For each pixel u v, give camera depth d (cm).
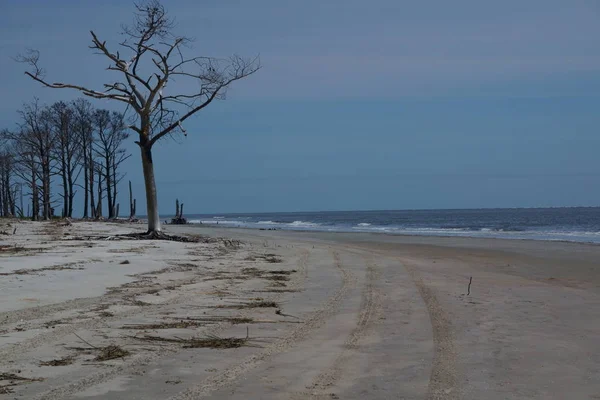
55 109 5681
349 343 779
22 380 604
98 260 1667
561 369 656
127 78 2691
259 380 610
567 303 1102
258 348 748
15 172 6525
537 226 6266
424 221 8938
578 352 731
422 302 1109
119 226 4181
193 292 1200
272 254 2120
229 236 3481
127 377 616
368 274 1555
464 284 1375
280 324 900
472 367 664
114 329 845
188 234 3600
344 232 4594
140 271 1486
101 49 2577
